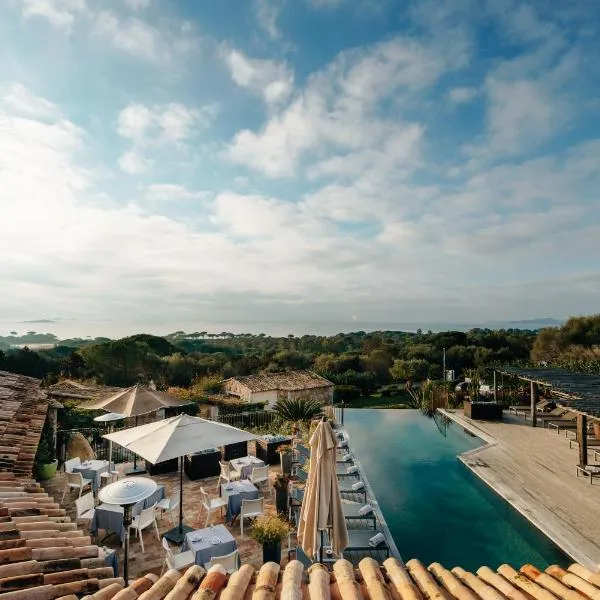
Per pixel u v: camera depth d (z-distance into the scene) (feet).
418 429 66.18
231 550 21.40
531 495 35.45
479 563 26.68
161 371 130.21
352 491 34.19
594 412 35.70
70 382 82.12
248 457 39.01
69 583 11.82
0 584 11.57
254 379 110.83
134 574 22.15
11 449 27.09
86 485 34.45
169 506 27.50
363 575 11.20
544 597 9.76
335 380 122.83
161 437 24.47
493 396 79.66
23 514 17.24
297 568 11.21
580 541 27.43
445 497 37.88
